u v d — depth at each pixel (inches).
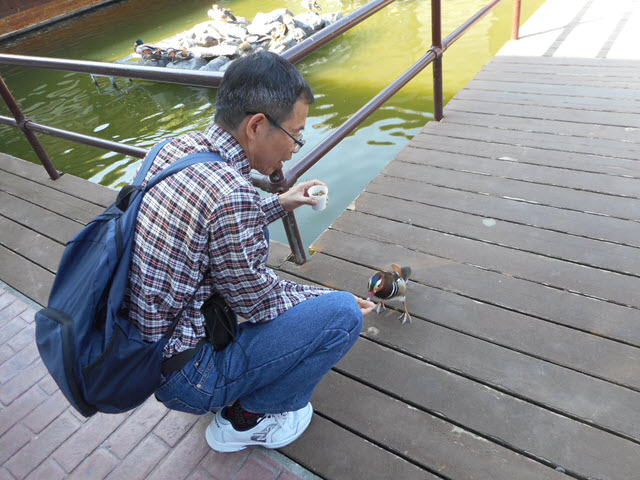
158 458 72.3
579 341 79.8
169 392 54.3
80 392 48.3
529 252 98.8
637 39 190.4
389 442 70.0
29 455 75.6
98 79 397.7
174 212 46.7
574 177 118.3
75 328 47.3
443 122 154.1
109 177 252.7
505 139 138.8
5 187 157.2
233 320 56.1
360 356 83.3
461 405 73.3
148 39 506.9
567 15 228.5
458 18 376.5
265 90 48.1
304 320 56.2
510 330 83.6
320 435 72.1
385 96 121.7
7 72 445.1
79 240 51.8
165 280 47.8
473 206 114.1
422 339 84.5
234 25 441.4
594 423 68.3
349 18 102.2
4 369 91.2
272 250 110.7
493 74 183.3
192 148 50.8
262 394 61.2
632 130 133.1
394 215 115.0
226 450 70.2
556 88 163.9
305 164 97.6
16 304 106.9
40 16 630.5
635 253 94.4
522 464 65.2
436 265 99.3
